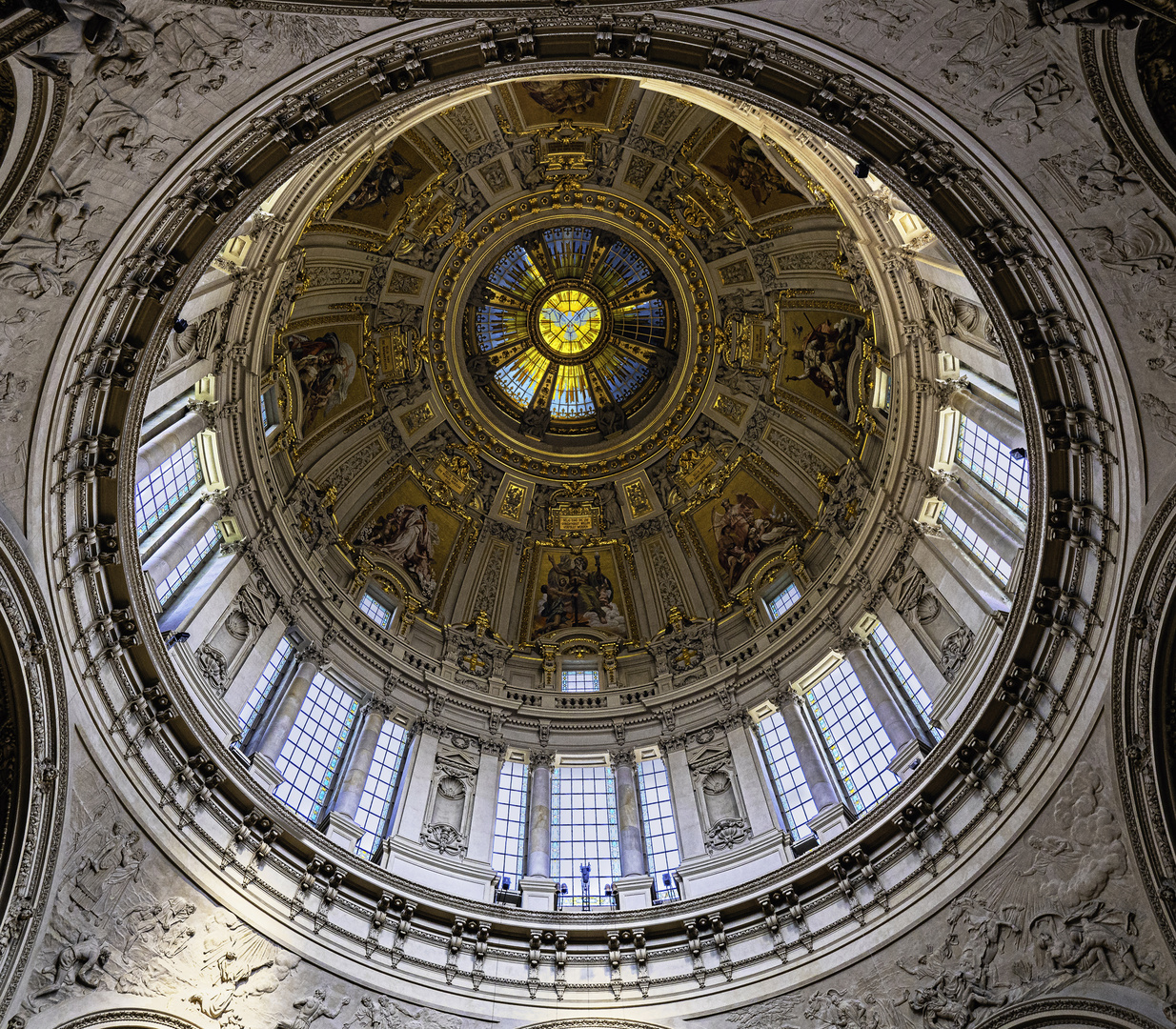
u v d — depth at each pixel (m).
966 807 21.91
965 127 15.15
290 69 14.46
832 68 15.15
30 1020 16.81
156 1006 18.78
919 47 14.15
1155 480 17.12
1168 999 17.06
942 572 27.28
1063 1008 18.38
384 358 39.91
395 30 14.30
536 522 42.75
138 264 16.23
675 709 33.72
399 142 34.56
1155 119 13.49
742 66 15.45
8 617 16.83
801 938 22.98
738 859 26.84
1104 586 18.78
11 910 16.86
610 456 43.69
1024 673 20.80
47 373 16.09
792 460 38.88
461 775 30.89
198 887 20.48
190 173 15.37
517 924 24.50
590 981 23.61
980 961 20.00
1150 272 15.33
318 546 33.94
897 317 29.39
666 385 43.28
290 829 22.95
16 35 11.27
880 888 22.55
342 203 33.38
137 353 17.48
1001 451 25.75
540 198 40.44
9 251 14.20
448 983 22.84
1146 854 18.06
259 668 27.80
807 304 37.03
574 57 15.50
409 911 23.69
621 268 43.25
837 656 30.75
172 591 25.20
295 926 21.78
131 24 12.39
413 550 39.19
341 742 29.41
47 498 17.45
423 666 34.28
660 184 39.28
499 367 44.38
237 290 27.23
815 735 29.69
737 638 36.22
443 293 40.97
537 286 43.88
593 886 28.02
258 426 30.16
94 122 13.52
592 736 33.56
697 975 23.36
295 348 35.25
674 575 40.56
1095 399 17.67
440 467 41.66
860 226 27.84
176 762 21.28
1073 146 14.50
